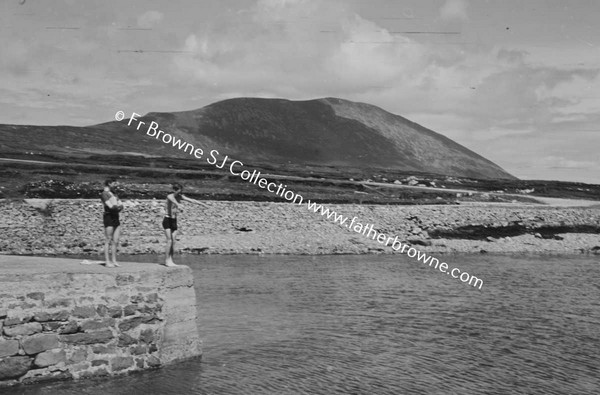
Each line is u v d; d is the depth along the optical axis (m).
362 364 25.80
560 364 26.97
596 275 58.06
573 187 158.38
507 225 88.62
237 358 25.64
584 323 35.88
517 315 37.94
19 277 20.09
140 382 21.72
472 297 44.25
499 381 24.23
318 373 24.19
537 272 59.66
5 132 195.75
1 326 19.55
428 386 23.23
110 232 23.91
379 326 33.53
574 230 91.62
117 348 22.16
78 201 72.88
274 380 23.00
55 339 20.66
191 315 25.00
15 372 19.77
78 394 20.03
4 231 66.38
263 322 33.38
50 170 99.31
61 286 20.97
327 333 31.30
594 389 23.61
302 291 44.56
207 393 21.12
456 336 31.78
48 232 67.81
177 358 24.36
